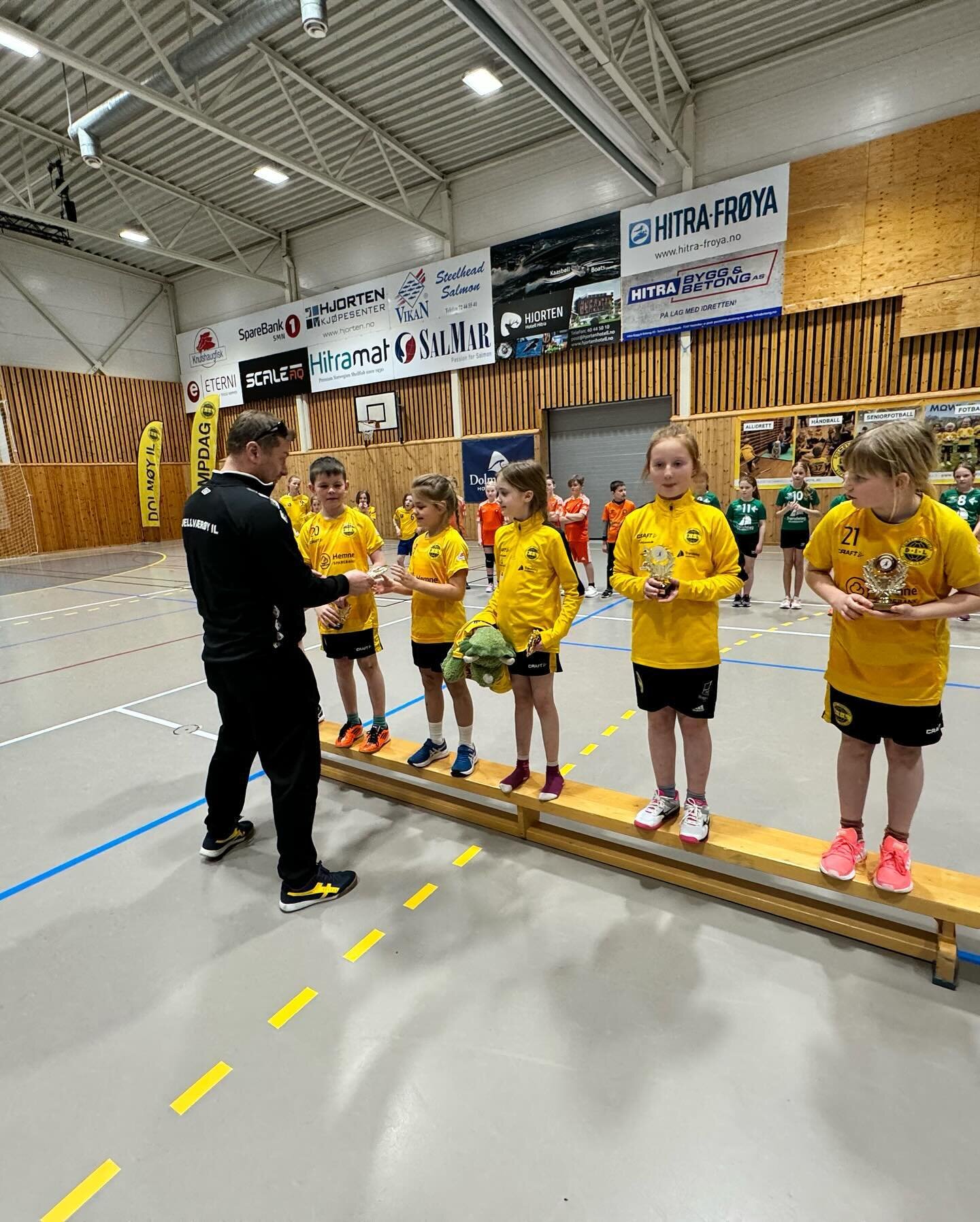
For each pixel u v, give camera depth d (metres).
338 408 15.18
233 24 7.36
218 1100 1.50
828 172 9.34
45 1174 1.35
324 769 3.16
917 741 1.76
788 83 9.38
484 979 1.83
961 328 8.87
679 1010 1.69
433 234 12.85
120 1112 1.48
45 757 3.52
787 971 1.82
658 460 2.03
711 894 2.16
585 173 11.19
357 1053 1.61
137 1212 1.27
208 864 2.48
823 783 2.86
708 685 2.03
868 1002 1.70
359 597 2.81
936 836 2.40
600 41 7.52
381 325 13.93
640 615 2.10
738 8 8.29
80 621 7.33
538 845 2.51
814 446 10.18
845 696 1.85
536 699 2.36
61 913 2.21
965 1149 1.32
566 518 7.30
